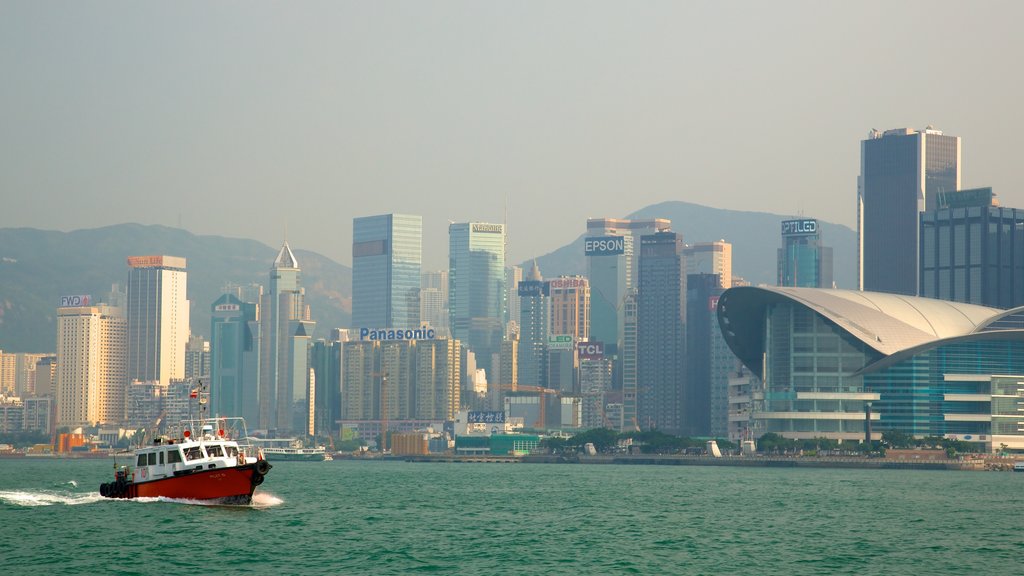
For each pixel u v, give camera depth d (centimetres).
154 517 13850
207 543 12125
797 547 12794
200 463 14600
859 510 18050
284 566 10944
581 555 12000
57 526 13300
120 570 10650
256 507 16050
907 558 11956
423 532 13938
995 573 11031
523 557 11806
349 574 10600
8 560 11138
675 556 11988
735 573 10938
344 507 17438
